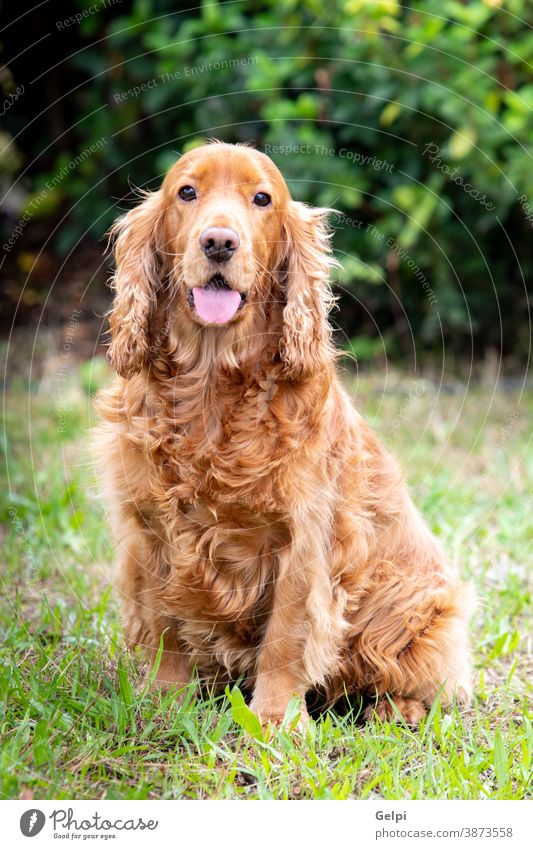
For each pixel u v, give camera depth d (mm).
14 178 8062
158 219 3326
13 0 7531
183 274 3092
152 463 3146
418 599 3500
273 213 3273
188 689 3287
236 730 3088
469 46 6613
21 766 2664
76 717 2963
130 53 7219
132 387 3242
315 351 3225
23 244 7969
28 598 4105
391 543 3553
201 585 3201
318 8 6699
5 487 5207
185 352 3172
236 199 3164
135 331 3215
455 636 3488
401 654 3475
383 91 6586
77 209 7582
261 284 3238
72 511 4910
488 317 7449
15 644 3467
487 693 3498
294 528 3131
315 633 3225
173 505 3143
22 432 5914
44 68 7750
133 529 3287
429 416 6438
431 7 6652
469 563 4559
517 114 6555
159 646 3336
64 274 7848
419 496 5383
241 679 3445
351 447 3389
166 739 2973
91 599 4125
